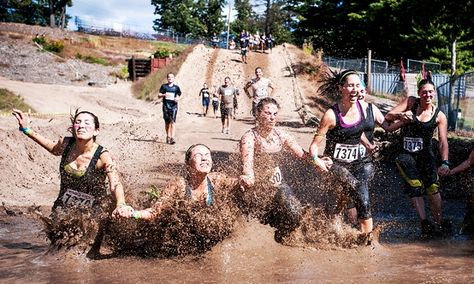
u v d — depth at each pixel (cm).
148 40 7644
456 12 1631
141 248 489
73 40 6475
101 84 4619
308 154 552
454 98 1888
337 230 523
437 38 4203
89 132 500
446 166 638
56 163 1047
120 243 498
